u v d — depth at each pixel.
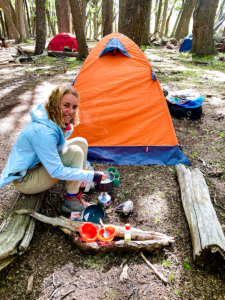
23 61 9.96
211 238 1.76
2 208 2.34
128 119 3.31
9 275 1.73
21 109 4.93
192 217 2.08
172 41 16.41
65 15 14.62
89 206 2.25
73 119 1.99
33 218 2.10
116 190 2.67
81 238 1.92
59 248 1.95
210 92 5.66
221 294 1.60
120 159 3.22
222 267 1.73
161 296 1.59
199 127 4.06
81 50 9.77
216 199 2.49
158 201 2.47
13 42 18.70
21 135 1.81
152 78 3.43
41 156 1.76
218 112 4.58
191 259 1.84
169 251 1.91
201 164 3.11
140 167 3.08
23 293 1.62
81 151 2.08
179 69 8.25
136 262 1.84
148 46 15.14
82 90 3.45
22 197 2.24
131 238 1.97
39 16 10.47
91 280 1.70
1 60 10.07
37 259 1.85
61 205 2.42
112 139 3.29
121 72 3.49
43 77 7.22
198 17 10.17
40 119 1.73
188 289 1.64
